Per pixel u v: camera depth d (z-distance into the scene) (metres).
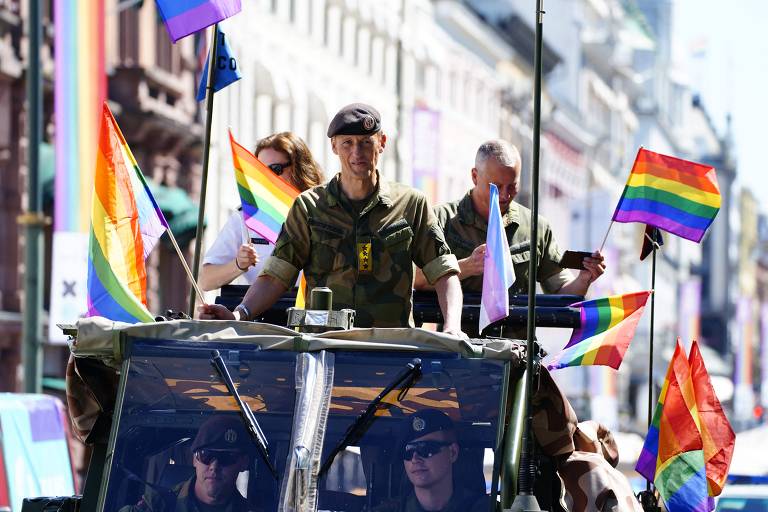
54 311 25.08
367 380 8.81
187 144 52.91
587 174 130.75
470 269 11.45
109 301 10.26
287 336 8.90
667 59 186.75
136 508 8.73
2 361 44.47
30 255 25.45
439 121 68.31
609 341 11.11
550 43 113.69
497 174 12.29
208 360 8.88
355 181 10.22
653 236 12.19
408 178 77.19
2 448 14.92
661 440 10.46
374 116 10.19
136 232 10.38
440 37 84.44
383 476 8.69
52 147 45.44
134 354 8.88
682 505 10.39
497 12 104.00
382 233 10.24
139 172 10.45
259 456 8.73
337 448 8.69
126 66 49.25
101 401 9.27
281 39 57.53
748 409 115.25
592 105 139.75
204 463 8.75
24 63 44.62
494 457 8.70
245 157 12.92
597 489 10.14
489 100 97.56
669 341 141.38
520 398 8.86
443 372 8.82
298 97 59.28
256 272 13.18
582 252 12.02
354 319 10.17
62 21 28.72
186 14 12.21
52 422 16.53
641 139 166.62
